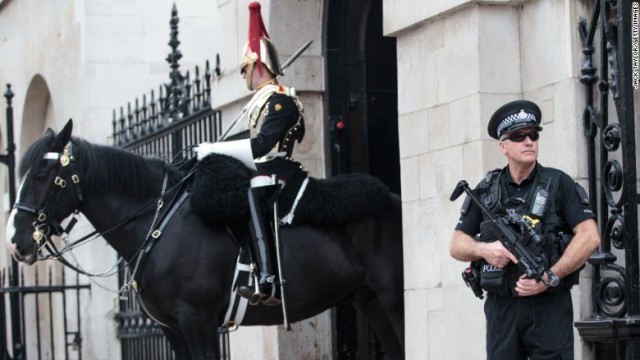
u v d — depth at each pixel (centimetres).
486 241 797
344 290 1082
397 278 1100
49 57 2119
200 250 1035
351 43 1342
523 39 1012
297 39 1329
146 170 1069
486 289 799
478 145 1002
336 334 1305
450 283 1031
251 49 1062
